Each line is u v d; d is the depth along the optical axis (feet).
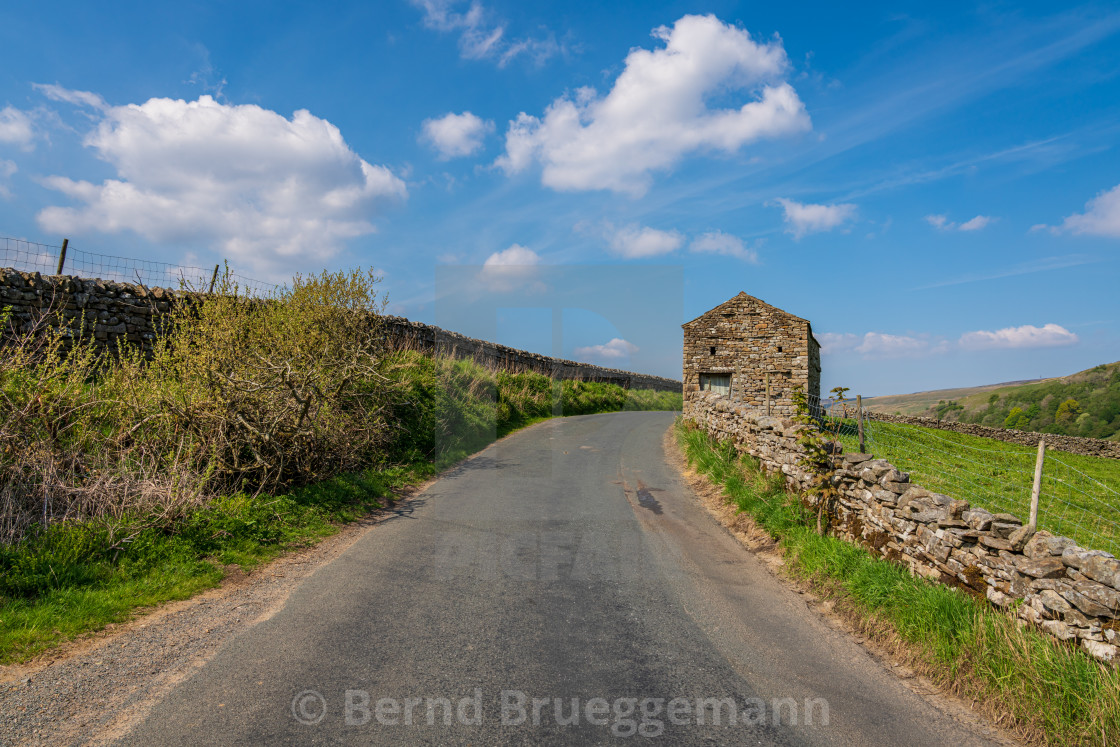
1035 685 11.15
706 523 23.80
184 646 12.64
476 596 15.81
